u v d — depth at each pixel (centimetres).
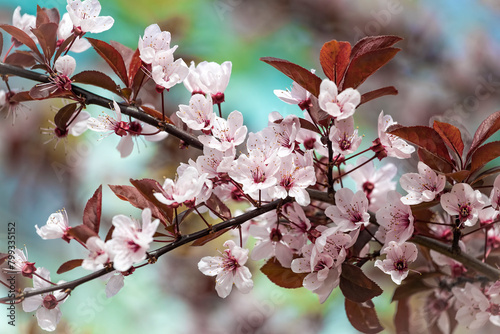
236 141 73
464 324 75
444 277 79
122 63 75
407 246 72
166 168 106
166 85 74
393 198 73
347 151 72
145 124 77
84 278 71
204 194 72
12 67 74
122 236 69
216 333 114
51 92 74
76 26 76
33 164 114
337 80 72
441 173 71
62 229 73
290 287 73
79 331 106
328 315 114
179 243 71
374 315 75
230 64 75
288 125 73
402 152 72
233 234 78
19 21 79
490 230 78
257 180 71
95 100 75
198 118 73
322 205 77
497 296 74
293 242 74
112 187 71
